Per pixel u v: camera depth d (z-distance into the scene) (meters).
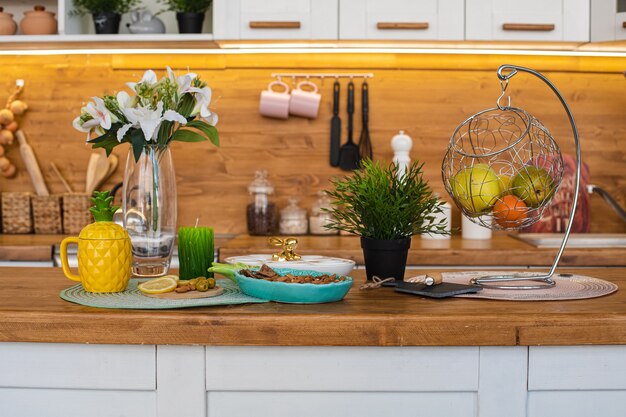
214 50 2.84
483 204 1.36
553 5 2.58
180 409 1.21
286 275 1.33
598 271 1.77
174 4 2.74
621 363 1.21
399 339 1.17
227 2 2.57
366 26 2.57
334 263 1.47
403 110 2.97
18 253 2.43
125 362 1.21
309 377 1.20
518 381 1.21
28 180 3.00
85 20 2.85
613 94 2.97
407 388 1.20
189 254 1.49
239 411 1.22
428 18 2.57
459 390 1.21
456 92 2.96
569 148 2.97
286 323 1.16
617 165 2.98
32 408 1.23
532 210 1.36
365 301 1.31
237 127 2.98
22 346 1.22
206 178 3.00
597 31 2.56
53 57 2.97
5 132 2.92
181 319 1.17
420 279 1.55
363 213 1.49
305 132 2.98
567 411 1.22
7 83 2.98
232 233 2.99
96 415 1.22
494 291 1.41
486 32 2.58
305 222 2.89
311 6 2.57
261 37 2.58
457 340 1.17
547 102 2.96
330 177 2.98
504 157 2.90
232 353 1.20
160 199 1.57
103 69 2.97
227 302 1.26
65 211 2.86
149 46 2.74
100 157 2.91
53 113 2.99
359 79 2.96
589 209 2.98
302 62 2.95
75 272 1.72
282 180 2.99
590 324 1.18
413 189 1.48
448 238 2.76
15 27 2.78
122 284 1.40
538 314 1.18
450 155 1.43
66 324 1.18
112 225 1.41
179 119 1.44
